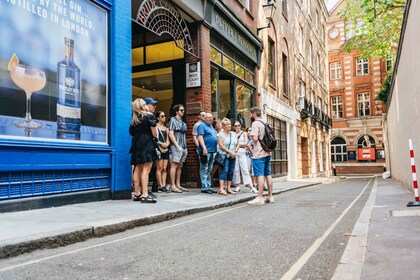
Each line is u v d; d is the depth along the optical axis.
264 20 18.23
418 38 8.41
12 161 5.79
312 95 30.27
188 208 7.01
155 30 10.47
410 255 3.60
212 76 12.69
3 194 5.75
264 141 8.79
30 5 6.26
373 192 11.88
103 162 7.70
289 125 22.59
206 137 9.95
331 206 8.35
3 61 5.77
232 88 14.38
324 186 17.17
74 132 7.05
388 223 5.39
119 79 8.18
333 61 45.19
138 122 7.70
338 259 3.89
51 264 3.71
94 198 7.45
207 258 3.95
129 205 7.14
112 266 3.65
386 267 3.27
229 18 13.44
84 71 7.38
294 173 22.58
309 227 5.68
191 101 11.61
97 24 7.80
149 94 12.50
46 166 6.37
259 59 17.14
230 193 10.16
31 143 6.07
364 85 43.19
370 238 4.43
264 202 9.08
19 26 6.05
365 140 42.75
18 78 6.00
